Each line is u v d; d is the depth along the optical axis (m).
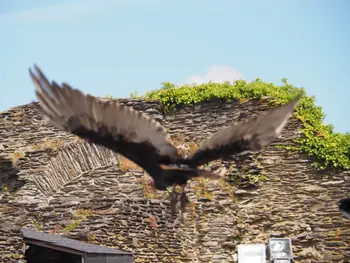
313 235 27.06
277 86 30.28
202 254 27.67
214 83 30.45
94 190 29.08
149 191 28.58
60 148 29.84
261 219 27.88
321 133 28.19
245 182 28.42
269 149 28.66
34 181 29.61
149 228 27.06
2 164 30.00
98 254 22.52
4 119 31.38
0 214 28.16
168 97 30.48
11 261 22.81
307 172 28.00
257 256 26.47
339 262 26.47
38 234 25.47
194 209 28.23
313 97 29.45
